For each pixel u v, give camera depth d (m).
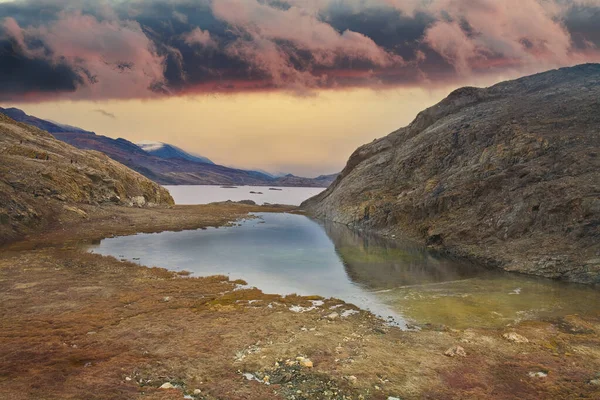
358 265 38.59
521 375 14.48
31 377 13.13
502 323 20.81
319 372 14.49
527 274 33.03
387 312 23.11
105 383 12.97
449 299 25.78
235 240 55.75
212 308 23.25
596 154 41.19
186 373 14.28
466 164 58.66
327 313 22.77
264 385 13.52
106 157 104.50
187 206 114.56
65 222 56.88
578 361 15.66
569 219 35.00
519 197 41.91
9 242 44.41
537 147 48.41
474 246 41.84
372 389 13.31
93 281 29.11
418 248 48.47
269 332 18.95
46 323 19.55
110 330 18.77
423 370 14.80
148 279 30.84
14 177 58.91
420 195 60.38
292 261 40.81
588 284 29.00
